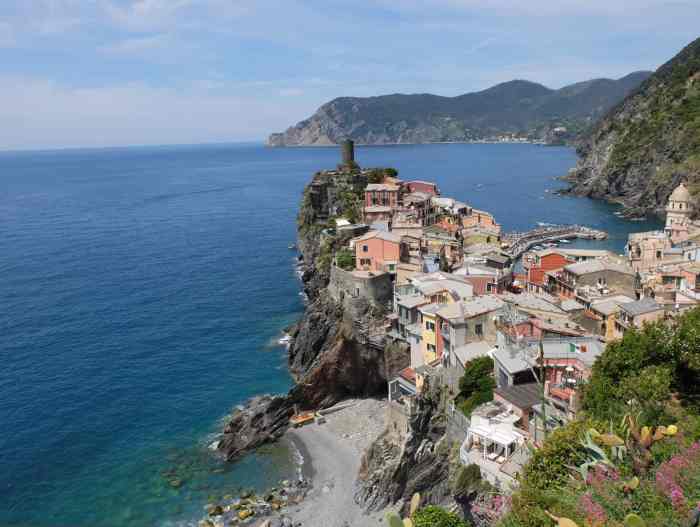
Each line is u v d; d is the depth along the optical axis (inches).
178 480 3095.5
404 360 3752.5
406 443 2699.3
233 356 4517.7
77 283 6338.6
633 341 1913.1
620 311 3097.9
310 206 6978.4
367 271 4375.0
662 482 1166.3
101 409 3740.2
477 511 2004.2
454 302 3255.4
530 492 1344.7
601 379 1866.4
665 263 4667.8
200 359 4458.7
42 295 5900.6
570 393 2150.6
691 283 3900.1
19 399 3828.7
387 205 6510.8
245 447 3366.1
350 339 4023.1
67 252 7839.6
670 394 1758.1
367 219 6063.0
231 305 5654.5
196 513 2849.4
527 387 2320.4
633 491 1184.8
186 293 6018.7
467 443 2245.3
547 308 3206.2
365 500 2783.0
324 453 3304.6
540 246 7662.4
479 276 4060.0
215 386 4050.2
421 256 4687.5
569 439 1504.7
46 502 2935.5
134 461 3243.1
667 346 1860.2
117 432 3503.9
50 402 3804.1
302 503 2869.1
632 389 1700.3
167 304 5669.3
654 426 1517.0
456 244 5206.7
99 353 4527.6
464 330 2962.6
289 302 5728.3
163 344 4712.1
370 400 3973.9
